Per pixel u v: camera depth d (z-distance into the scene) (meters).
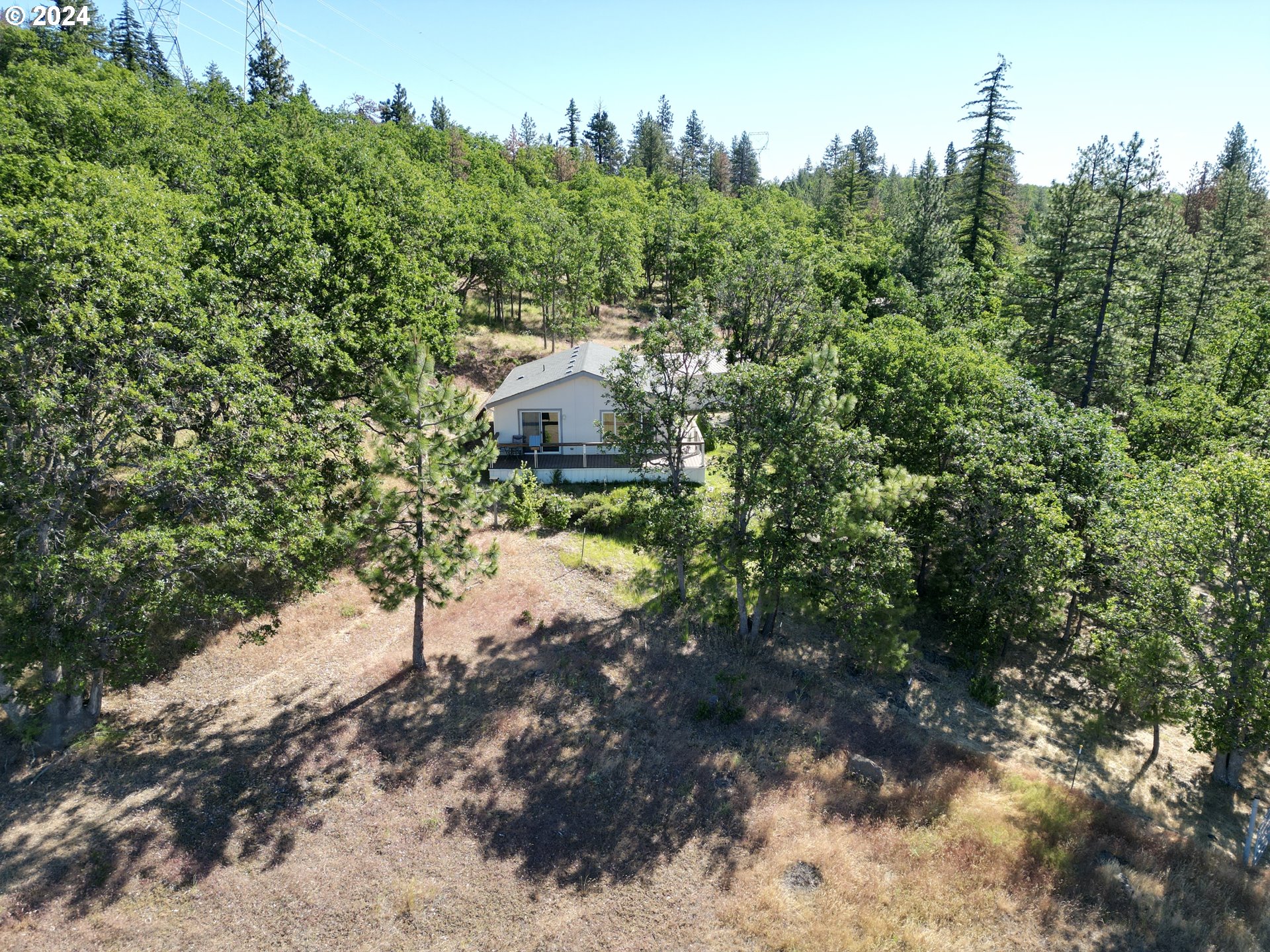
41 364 13.98
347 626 21.92
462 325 52.59
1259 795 19.45
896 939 13.17
